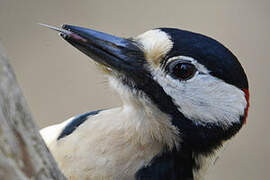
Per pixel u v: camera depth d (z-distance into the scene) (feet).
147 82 4.19
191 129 4.20
